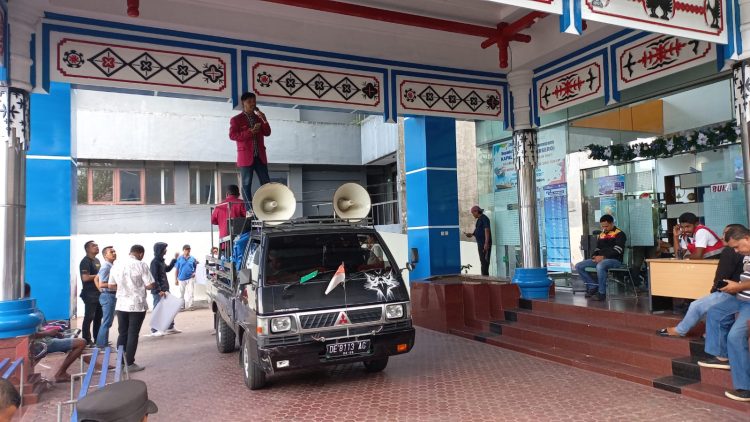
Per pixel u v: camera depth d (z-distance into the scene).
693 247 7.25
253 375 6.19
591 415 4.98
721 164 8.65
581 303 8.30
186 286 15.75
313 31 8.40
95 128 17.98
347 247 6.61
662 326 6.65
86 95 18.14
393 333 6.14
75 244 11.96
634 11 5.49
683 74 9.05
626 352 6.39
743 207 8.30
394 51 9.02
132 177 18.88
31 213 10.59
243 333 6.96
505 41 8.74
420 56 9.23
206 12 7.69
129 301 7.63
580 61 8.80
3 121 6.36
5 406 2.23
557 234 11.87
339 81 8.73
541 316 8.20
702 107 8.80
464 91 9.66
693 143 8.88
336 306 6.00
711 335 5.48
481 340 8.49
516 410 5.21
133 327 7.66
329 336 5.90
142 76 7.46
